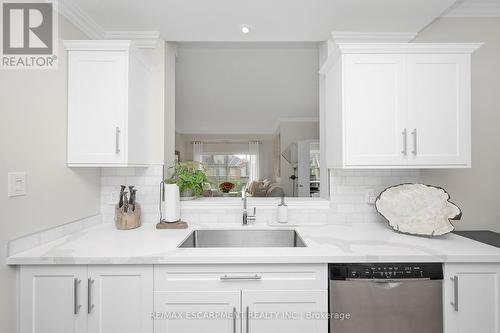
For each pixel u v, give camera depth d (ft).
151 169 6.67
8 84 4.22
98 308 4.27
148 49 6.77
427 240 5.15
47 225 4.94
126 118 5.43
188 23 6.14
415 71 5.51
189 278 4.33
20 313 4.25
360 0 5.37
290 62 11.03
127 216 5.99
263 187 15.38
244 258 4.27
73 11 5.49
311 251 4.49
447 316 4.34
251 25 6.23
